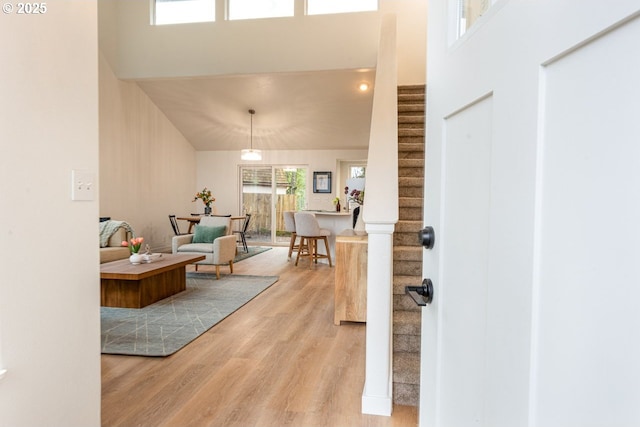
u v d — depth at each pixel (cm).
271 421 182
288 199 863
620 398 40
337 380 223
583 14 44
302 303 388
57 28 126
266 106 670
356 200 581
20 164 113
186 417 184
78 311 136
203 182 866
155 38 543
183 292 428
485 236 69
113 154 581
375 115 211
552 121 50
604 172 42
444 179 88
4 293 109
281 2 531
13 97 111
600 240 42
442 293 89
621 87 39
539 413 53
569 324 47
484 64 69
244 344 277
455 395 81
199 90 630
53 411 127
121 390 209
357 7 523
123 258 481
